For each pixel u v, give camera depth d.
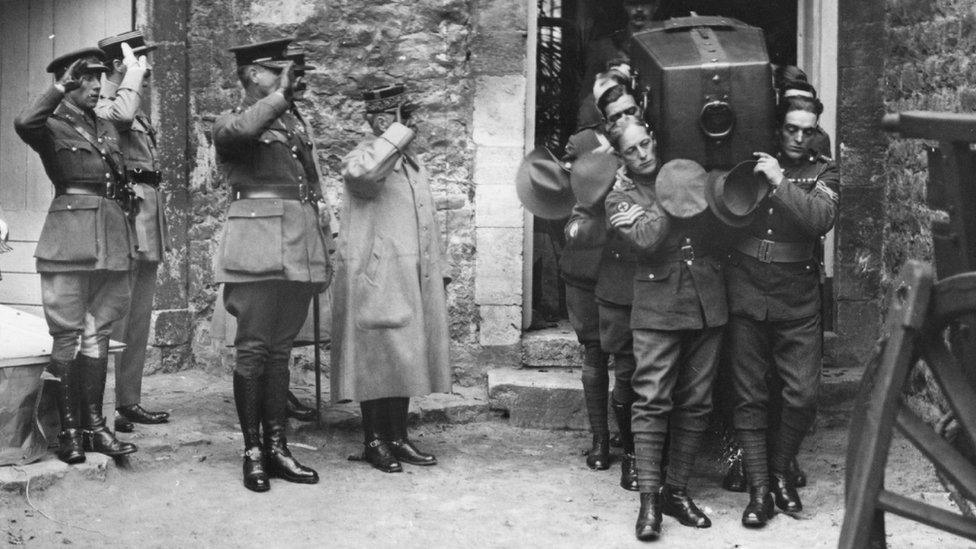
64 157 5.00
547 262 7.22
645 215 4.63
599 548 4.44
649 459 4.61
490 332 6.63
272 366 5.20
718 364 4.78
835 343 6.52
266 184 5.10
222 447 5.63
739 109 4.55
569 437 6.12
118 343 5.32
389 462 5.39
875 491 3.19
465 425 6.27
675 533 4.62
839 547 3.24
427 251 5.47
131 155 5.70
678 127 4.58
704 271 4.66
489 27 6.59
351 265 5.36
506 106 6.61
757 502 4.73
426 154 6.66
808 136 4.71
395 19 6.64
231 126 4.96
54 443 5.07
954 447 3.55
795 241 4.78
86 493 4.81
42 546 4.27
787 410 4.89
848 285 6.54
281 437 5.25
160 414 5.93
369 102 5.43
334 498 4.98
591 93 6.64
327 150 6.71
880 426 3.18
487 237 6.61
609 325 5.14
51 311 4.94
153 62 6.88
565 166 5.26
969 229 3.23
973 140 3.08
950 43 5.65
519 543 4.48
